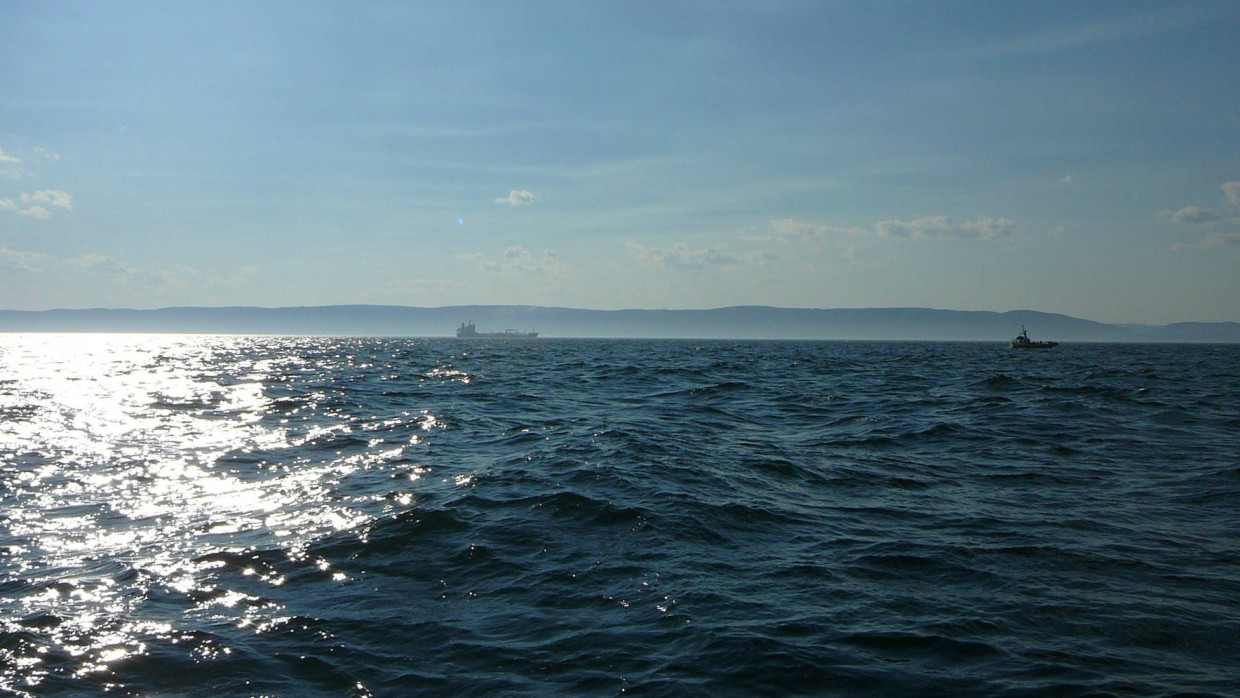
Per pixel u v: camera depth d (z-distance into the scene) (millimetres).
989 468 16750
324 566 9758
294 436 20875
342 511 12352
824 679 6727
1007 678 6785
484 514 11961
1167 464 17234
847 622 7973
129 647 7359
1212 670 6988
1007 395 34406
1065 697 6449
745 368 60438
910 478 15633
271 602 8570
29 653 7191
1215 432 22438
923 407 29312
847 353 112812
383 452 18266
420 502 12742
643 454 17156
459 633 7719
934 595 8812
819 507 13016
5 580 9234
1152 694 6500
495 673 6859
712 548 10539
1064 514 12648
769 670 6871
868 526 11820
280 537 10984
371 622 8008
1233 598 8773
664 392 36188
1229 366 74500
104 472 15734
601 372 53062
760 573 9539
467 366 62031
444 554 10156
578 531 11164
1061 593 8898
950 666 7008
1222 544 10891
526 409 28031
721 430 22547
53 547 10602
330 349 115688
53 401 30328
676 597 8656
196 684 6688
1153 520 12258
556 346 158875
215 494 13727
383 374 49812
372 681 6742
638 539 10828
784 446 19641
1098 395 34156
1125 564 9969
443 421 24016
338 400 30781
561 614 8211
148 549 10484
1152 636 7719
